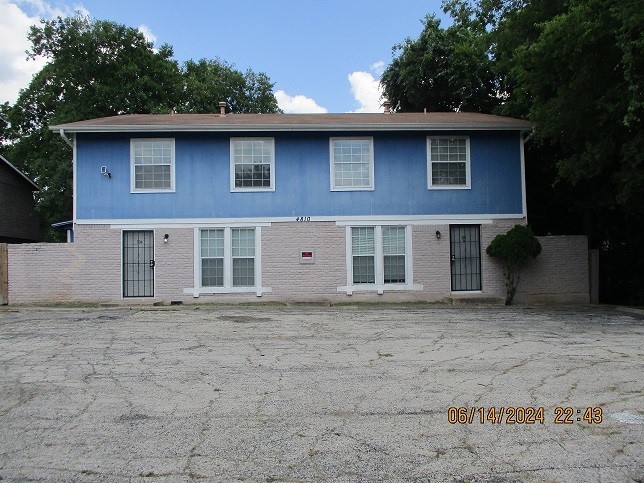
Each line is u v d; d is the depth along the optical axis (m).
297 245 18.08
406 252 18.28
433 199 18.39
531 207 22.34
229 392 6.91
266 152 18.19
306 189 18.19
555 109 15.40
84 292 17.59
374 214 18.25
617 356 8.84
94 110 31.27
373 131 18.25
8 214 28.72
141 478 4.49
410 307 16.83
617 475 4.49
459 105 29.17
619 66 13.85
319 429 5.55
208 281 17.92
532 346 9.82
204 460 4.82
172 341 10.62
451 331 11.72
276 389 7.03
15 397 6.74
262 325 12.80
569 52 14.41
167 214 17.91
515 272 18.11
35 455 4.96
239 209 18.05
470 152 18.53
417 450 5.01
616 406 6.17
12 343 10.40
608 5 13.43
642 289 19.58
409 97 29.47
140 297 17.80
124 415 6.04
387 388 7.02
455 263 18.41
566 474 4.52
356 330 11.98
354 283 18.12
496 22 24.48
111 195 17.81
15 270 17.47
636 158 13.83
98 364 8.55
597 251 18.44
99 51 32.09
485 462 4.75
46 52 32.72
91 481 4.44
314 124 17.81
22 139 33.72
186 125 17.56
